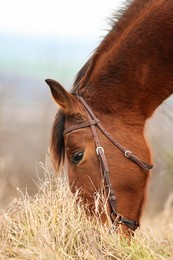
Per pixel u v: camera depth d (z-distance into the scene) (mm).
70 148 10289
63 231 9852
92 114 10453
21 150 27078
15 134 29828
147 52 10641
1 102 30422
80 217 10203
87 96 10617
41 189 11016
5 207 11852
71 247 9727
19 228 10227
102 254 9625
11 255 9586
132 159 10367
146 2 10938
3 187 16938
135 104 10688
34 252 9430
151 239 10242
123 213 10320
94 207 10172
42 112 32125
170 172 16297
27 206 10539
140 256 9469
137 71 10633
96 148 10250
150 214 17250
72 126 10336
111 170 10266
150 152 10703
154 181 19016
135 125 10656
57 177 10742
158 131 17453
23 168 23328
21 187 19125
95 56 10883
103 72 10672
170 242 10352
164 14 10672
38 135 30203
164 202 18344
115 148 10352
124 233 10289
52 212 10227
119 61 10664
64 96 10180
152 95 10789
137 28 10727
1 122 29109
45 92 39688
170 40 10609
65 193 10508
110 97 10594
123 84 10617
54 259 9266
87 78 10773
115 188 10281
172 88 10859
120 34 10836
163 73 10711
